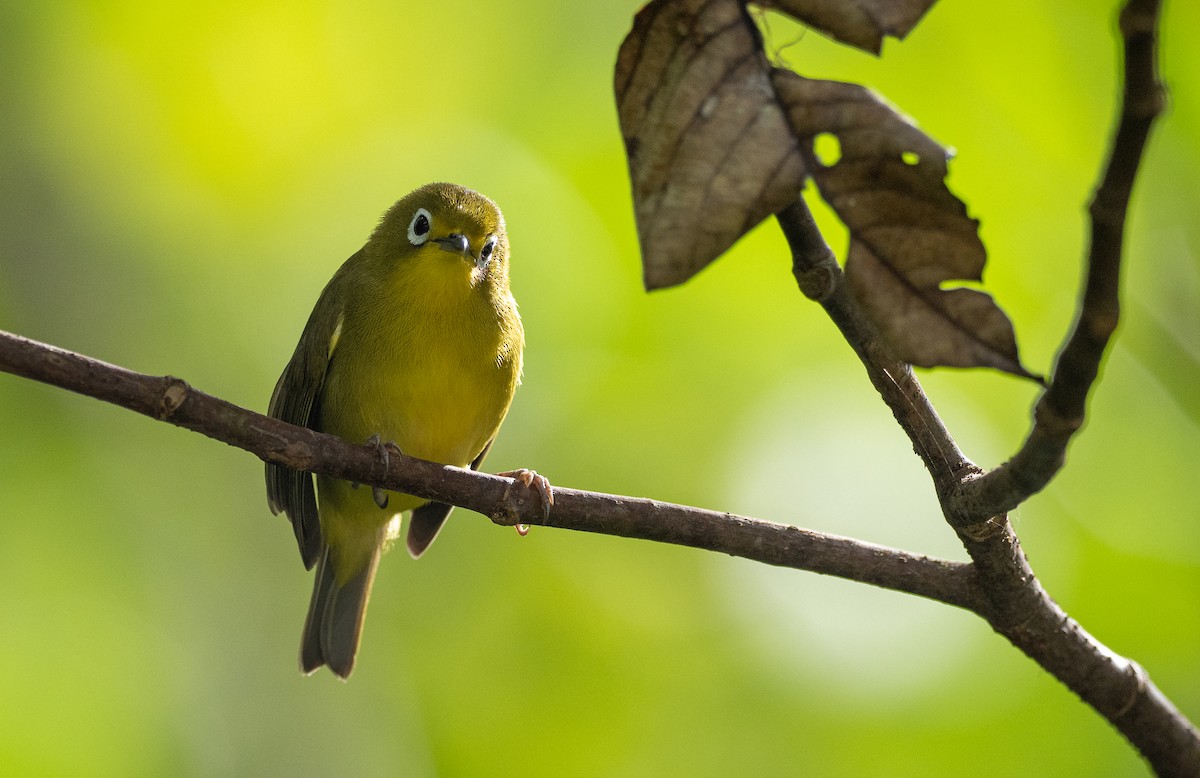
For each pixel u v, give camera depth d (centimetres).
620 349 1362
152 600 1266
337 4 1386
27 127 1477
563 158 1396
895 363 507
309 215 1445
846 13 372
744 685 1323
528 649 1357
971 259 368
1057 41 1069
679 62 379
